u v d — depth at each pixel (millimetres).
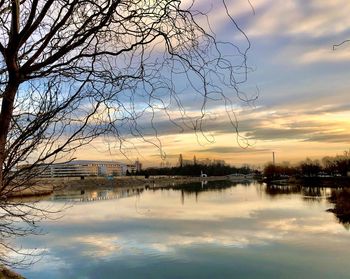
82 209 50812
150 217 41406
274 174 150750
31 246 24875
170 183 138000
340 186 90125
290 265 20828
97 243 27094
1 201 3264
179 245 26281
